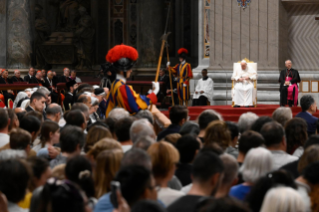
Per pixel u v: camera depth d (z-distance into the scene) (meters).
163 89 54.84
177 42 65.75
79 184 10.05
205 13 50.84
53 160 13.77
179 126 19.84
